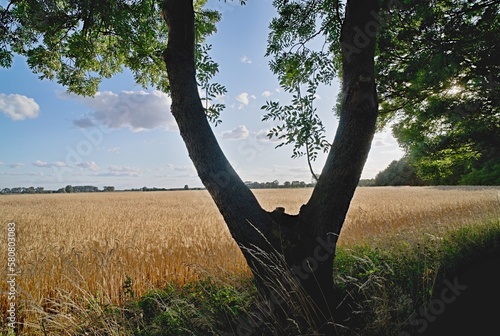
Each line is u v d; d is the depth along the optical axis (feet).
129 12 17.81
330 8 15.25
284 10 15.74
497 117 25.96
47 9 15.97
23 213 68.28
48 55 19.26
